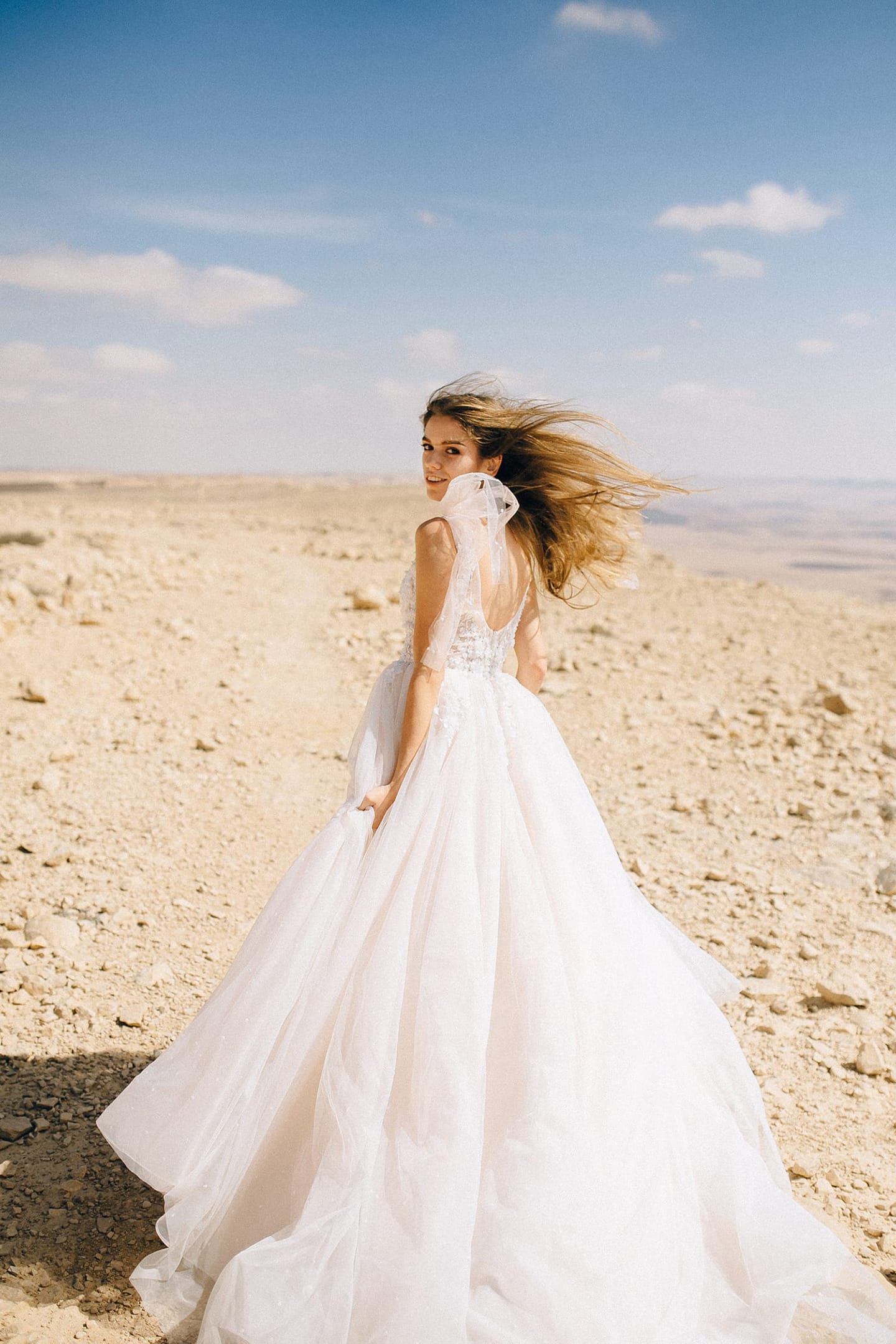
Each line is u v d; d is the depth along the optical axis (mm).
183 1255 2449
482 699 2732
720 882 5055
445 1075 2320
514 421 2922
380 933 2473
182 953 4145
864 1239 2799
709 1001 2889
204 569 13391
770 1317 2318
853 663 9695
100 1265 2600
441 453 2963
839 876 5148
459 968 2420
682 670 9281
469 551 2602
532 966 2475
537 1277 2145
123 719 7086
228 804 5797
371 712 2766
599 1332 2115
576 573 3213
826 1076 3545
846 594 18984
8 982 3803
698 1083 2711
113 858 4977
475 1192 2229
